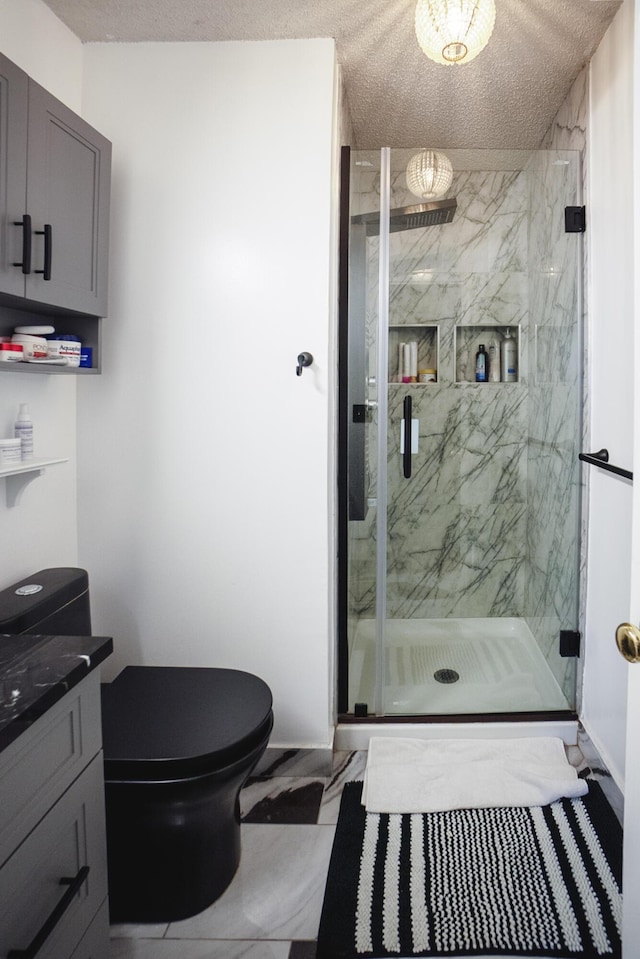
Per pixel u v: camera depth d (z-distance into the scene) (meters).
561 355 2.21
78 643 1.09
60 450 1.88
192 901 1.42
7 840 0.82
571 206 2.06
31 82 1.33
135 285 1.91
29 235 1.30
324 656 1.96
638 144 0.89
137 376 1.94
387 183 2.04
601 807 1.76
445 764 1.94
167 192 1.88
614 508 1.82
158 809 1.35
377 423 2.09
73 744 1.00
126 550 1.98
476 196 2.58
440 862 1.56
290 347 1.89
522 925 1.36
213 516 1.96
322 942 1.33
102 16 1.73
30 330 1.53
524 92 2.15
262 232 1.87
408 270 2.49
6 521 1.60
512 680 2.35
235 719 1.46
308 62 1.83
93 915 1.08
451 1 1.37
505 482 2.66
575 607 2.14
